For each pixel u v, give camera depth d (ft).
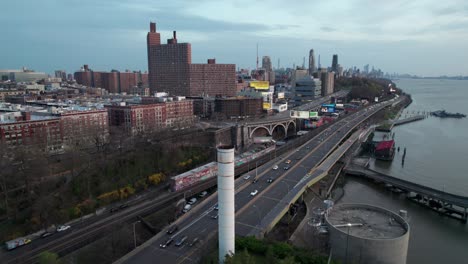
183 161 579.48
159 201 432.66
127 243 333.62
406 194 523.29
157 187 490.90
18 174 407.23
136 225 370.53
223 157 259.19
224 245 272.72
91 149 573.33
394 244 272.51
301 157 607.37
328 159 605.73
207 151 647.56
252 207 379.35
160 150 576.20
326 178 552.41
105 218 383.65
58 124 583.17
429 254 354.33
